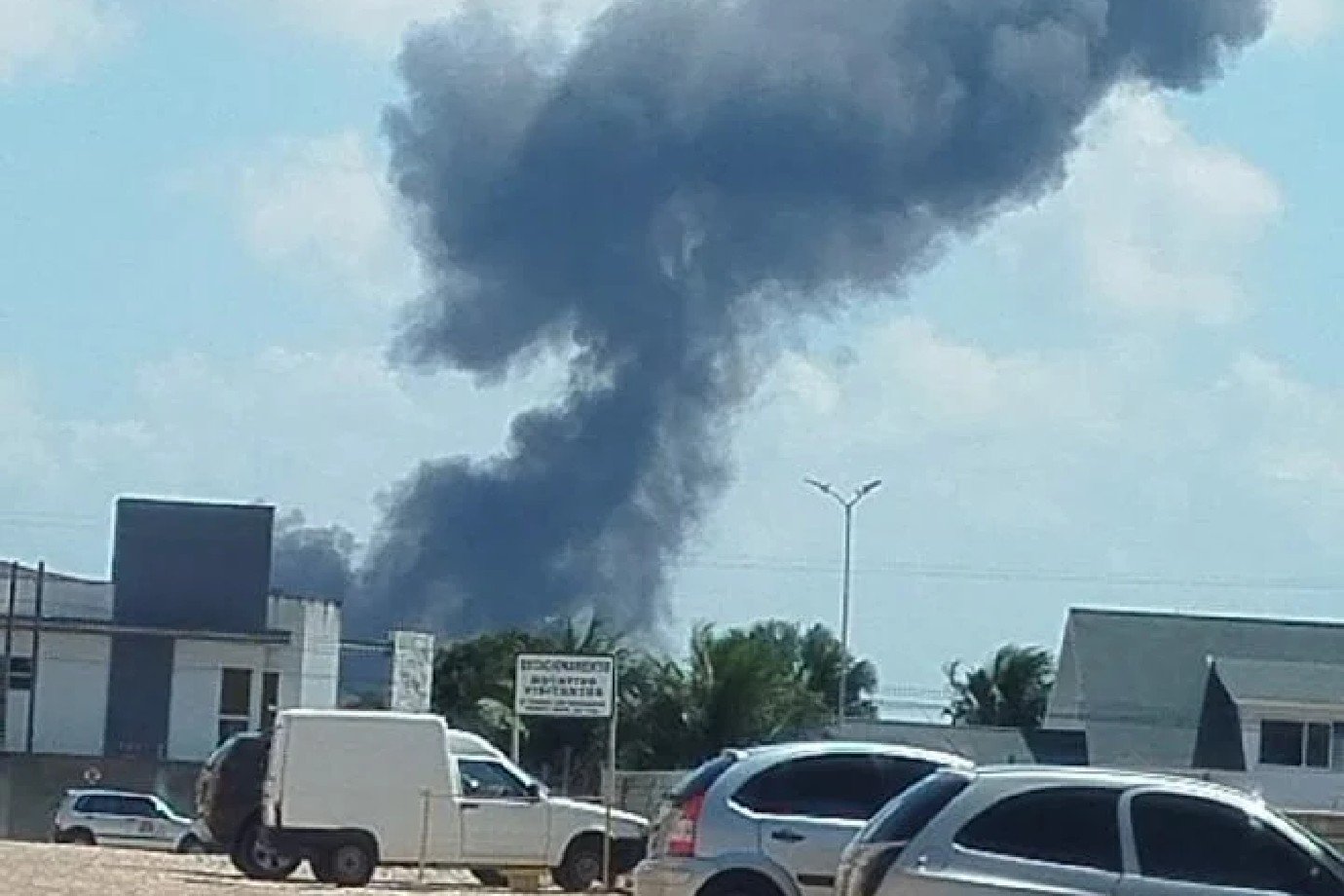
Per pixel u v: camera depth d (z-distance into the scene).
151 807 58.53
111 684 72.81
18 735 72.12
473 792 38.09
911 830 17.00
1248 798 17.03
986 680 92.69
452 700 78.38
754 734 70.38
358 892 34.00
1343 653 73.31
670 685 70.81
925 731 68.56
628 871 37.31
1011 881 16.55
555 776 71.62
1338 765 66.25
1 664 72.06
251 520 73.94
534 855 37.66
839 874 18.17
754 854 21.89
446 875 41.19
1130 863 16.64
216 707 73.25
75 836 58.03
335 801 37.25
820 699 79.56
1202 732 68.75
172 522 73.56
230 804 38.19
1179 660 72.44
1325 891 16.66
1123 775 17.11
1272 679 67.50
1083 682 71.50
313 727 37.44
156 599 73.44
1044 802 16.88
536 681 35.50
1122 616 73.62
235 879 36.41
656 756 70.56
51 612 73.38
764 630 84.88
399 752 37.56
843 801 22.20
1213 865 16.67
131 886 32.81
